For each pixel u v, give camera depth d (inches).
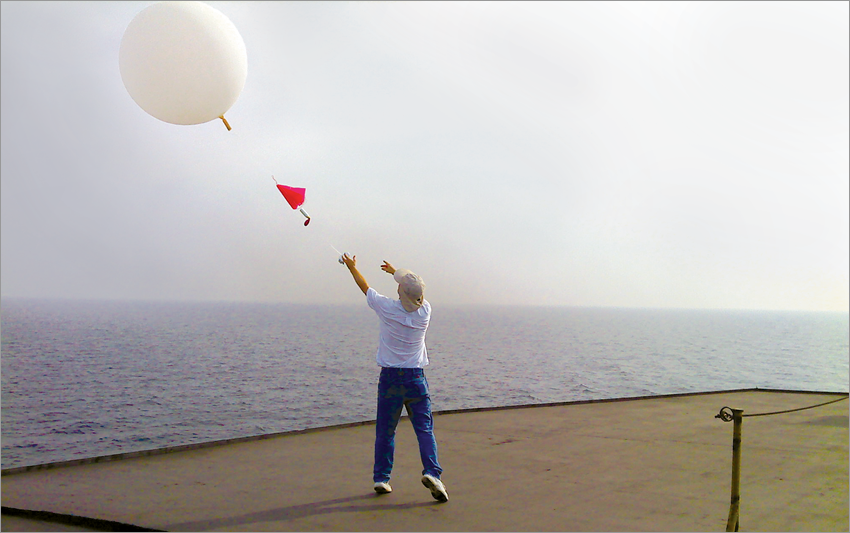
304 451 236.5
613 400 364.8
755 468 208.4
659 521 154.8
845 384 2790.4
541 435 263.9
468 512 162.1
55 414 1785.2
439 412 318.0
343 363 3314.5
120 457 222.2
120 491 180.7
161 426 1601.9
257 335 5610.2
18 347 4030.5
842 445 243.6
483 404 1892.2
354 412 1803.6
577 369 3129.9
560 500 172.4
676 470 205.9
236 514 159.3
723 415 146.2
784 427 281.0
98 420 1691.7
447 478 196.1
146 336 5295.3
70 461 211.8
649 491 181.6
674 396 383.2
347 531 146.8
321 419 1684.3
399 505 167.9
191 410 1833.2
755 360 4018.2
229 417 1723.7
